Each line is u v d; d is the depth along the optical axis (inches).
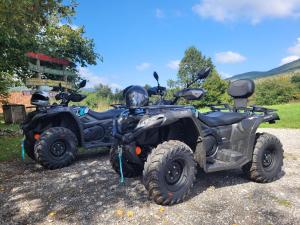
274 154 208.2
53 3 349.7
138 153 175.5
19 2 285.6
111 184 205.6
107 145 285.3
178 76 2021.4
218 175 218.4
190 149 174.7
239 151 202.4
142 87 178.5
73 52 880.9
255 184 201.3
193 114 178.9
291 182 205.3
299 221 150.2
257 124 200.2
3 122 598.5
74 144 261.0
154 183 164.2
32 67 666.8
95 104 820.0
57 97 287.6
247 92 215.5
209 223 149.9
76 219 157.6
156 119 165.6
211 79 1349.7
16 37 421.4
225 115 208.1
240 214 158.1
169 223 150.7
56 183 213.3
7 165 267.0
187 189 172.4
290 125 466.9
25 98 738.8
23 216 163.5
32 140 272.5
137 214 160.6
